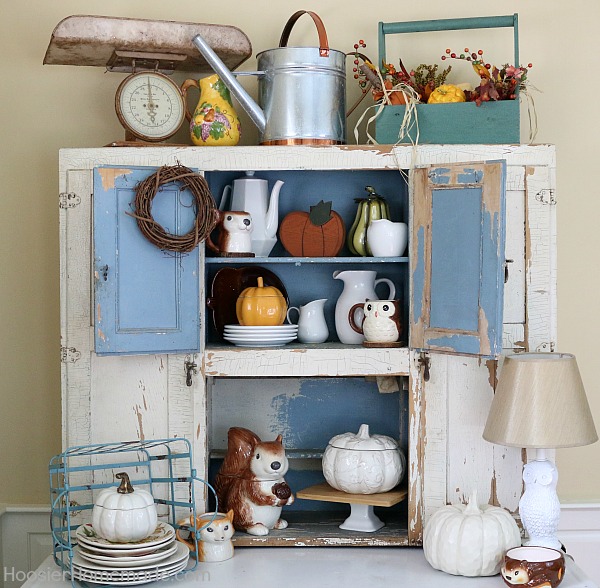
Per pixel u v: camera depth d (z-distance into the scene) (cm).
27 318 253
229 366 219
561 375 201
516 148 218
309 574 203
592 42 254
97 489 218
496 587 196
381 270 248
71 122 251
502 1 255
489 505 218
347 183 249
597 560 256
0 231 251
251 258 224
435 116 225
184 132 250
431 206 213
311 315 238
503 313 211
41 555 255
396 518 241
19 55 250
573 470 256
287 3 254
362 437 229
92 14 251
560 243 257
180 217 212
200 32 227
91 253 216
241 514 224
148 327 212
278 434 250
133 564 191
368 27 255
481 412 219
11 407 254
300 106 224
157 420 219
